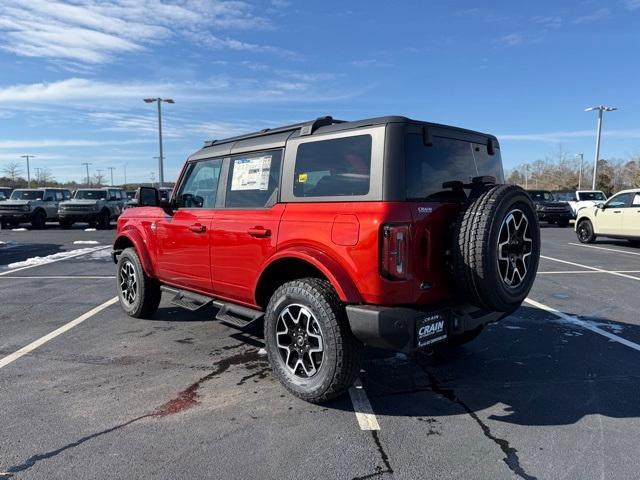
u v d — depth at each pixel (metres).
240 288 4.34
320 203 3.60
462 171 3.87
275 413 3.50
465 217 3.33
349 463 2.85
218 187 4.69
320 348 3.49
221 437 3.15
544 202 24.44
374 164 3.31
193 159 5.15
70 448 3.01
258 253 4.04
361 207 3.30
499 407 3.61
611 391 3.90
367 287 3.23
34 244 15.43
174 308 6.64
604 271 9.87
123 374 4.24
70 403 3.65
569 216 24.14
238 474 2.74
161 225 5.39
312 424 3.33
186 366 4.44
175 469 2.79
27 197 23.23
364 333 3.23
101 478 2.70
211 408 3.58
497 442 3.10
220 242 4.47
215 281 4.64
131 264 6.03
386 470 2.79
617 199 14.85
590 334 5.45
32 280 8.88
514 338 5.30
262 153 4.25
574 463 2.85
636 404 3.66
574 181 63.03
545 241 16.72
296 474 2.74
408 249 3.24
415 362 4.57
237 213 4.33
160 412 3.51
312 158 3.76
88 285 8.38
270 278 4.10
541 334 5.44
